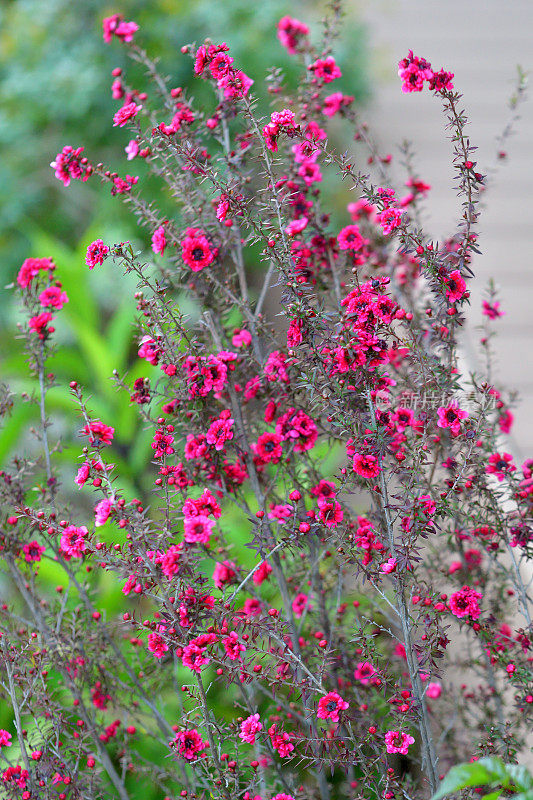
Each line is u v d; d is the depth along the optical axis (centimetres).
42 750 130
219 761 128
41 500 132
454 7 339
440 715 138
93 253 129
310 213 133
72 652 131
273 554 132
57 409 179
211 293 132
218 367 129
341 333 128
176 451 132
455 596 129
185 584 128
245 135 131
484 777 120
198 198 132
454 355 133
